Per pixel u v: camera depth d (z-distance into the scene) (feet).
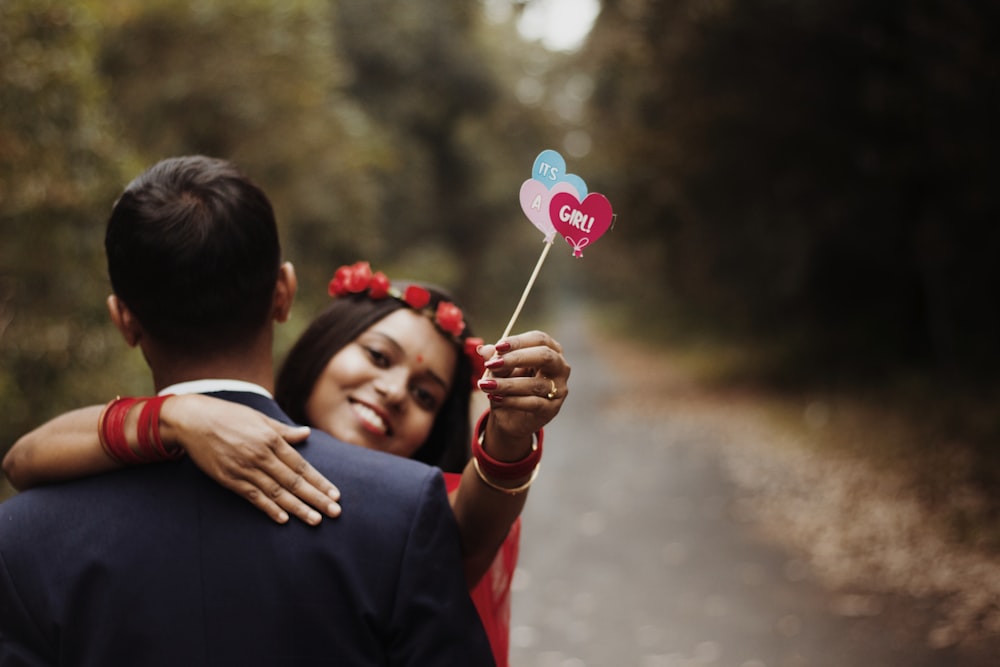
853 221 47.44
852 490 27.48
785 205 49.49
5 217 17.97
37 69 16.72
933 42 34.53
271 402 4.68
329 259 50.14
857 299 56.08
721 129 46.78
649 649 16.44
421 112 82.94
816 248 52.75
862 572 20.30
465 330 7.09
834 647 16.14
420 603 4.20
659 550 23.06
